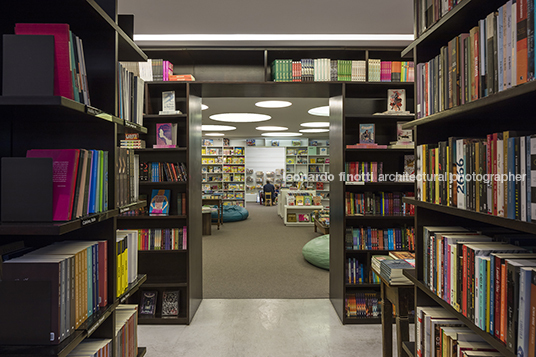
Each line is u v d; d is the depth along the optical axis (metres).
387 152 3.62
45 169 1.17
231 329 3.15
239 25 3.02
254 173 15.53
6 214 1.17
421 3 1.66
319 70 3.29
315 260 5.20
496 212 1.07
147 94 3.40
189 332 3.09
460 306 1.29
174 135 3.39
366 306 3.33
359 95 3.70
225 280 4.61
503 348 1.01
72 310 1.21
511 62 0.99
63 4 1.26
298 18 2.89
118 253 1.57
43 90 1.12
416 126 1.71
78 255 1.26
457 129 1.67
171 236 3.38
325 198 14.31
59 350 1.09
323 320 3.34
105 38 1.52
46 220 1.16
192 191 3.45
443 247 1.43
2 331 1.12
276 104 6.64
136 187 1.84
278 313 3.51
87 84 1.46
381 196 3.51
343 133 3.30
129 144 3.34
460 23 1.42
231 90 3.50
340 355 2.68
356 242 3.47
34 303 1.11
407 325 1.93
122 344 1.63
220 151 14.59
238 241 7.24
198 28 3.06
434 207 1.47
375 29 3.12
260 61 3.59
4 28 1.35
